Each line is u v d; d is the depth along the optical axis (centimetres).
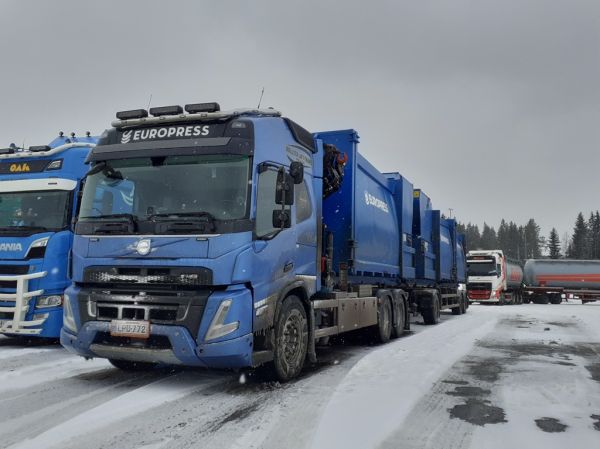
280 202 586
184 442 400
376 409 484
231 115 591
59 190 886
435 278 1614
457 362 775
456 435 418
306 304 683
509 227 12875
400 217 1240
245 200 553
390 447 389
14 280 845
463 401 529
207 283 524
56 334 848
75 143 919
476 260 3378
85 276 569
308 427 435
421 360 768
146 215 567
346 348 977
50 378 629
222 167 569
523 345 997
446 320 1719
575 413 485
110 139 624
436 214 1623
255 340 576
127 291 550
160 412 482
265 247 575
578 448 389
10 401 518
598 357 842
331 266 823
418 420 458
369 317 966
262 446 390
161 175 580
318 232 743
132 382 609
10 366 703
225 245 531
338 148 934
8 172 918
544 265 3966
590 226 11025
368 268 994
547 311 2408
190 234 537
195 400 527
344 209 909
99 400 524
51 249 853
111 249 560
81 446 389
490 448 389
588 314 2111
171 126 605
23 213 894
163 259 539
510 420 461
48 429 430
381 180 1130
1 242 864
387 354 830
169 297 530
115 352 547
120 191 587
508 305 3494
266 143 605
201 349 516
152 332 528
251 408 496
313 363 775
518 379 644
